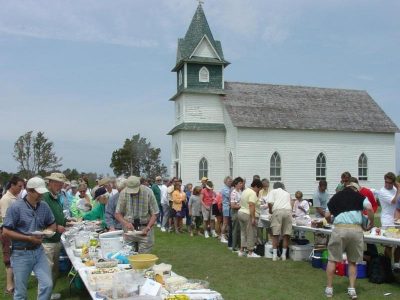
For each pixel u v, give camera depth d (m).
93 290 5.06
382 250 13.12
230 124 31.88
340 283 9.15
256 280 9.39
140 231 7.64
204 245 14.36
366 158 34.12
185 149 31.98
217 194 16.86
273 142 31.66
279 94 34.94
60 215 7.41
